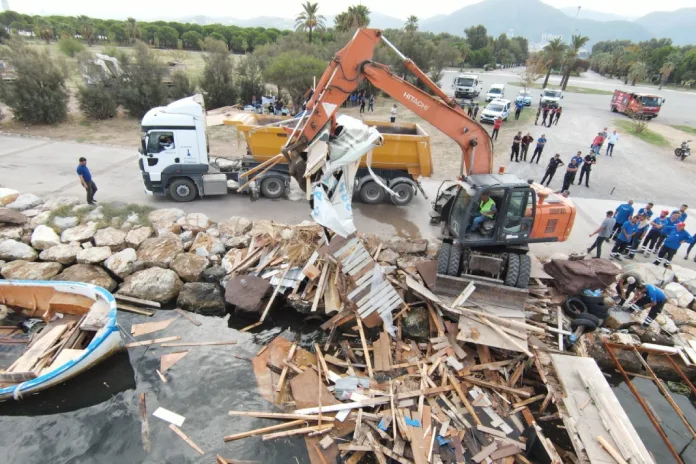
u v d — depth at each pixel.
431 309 10.24
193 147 14.38
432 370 9.01
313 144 9.44
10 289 10.13
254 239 12.48
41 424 7.91
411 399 8.38
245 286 10.99
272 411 8.22
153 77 26.94
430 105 10.45
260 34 67.38
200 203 15.21
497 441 7.72
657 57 71.31
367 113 31.67
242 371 9.16
